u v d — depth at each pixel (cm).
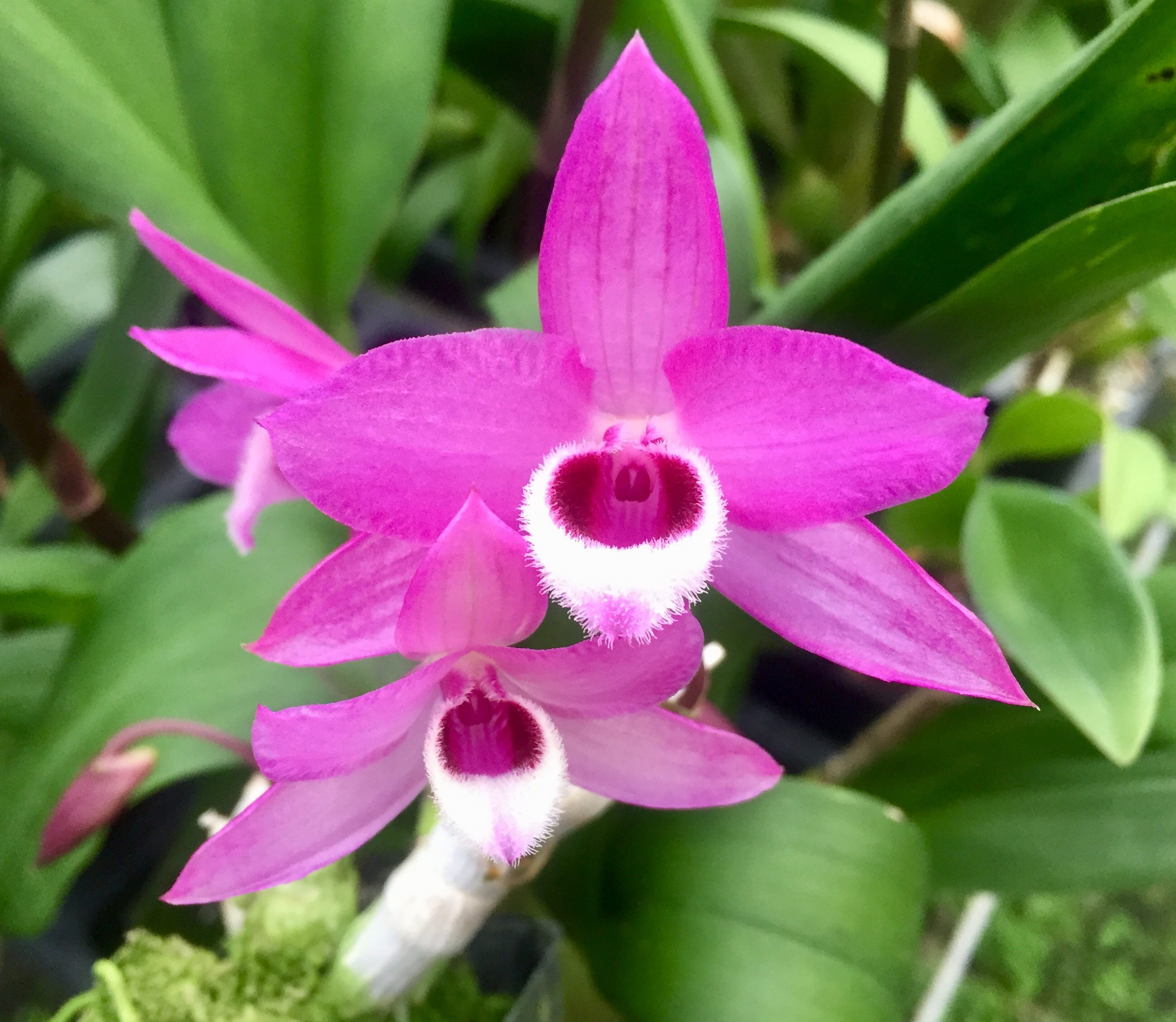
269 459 10
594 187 8
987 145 10
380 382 7
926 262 10
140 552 13
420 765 9
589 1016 14
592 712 8
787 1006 10
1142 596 12
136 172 12
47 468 15
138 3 12
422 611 7
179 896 8
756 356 8
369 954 11
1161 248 9
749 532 9
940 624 8
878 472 8
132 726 11
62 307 21
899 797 14
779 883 11
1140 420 27
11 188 16
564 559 8
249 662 12
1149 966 20
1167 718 13
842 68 16
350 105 12
